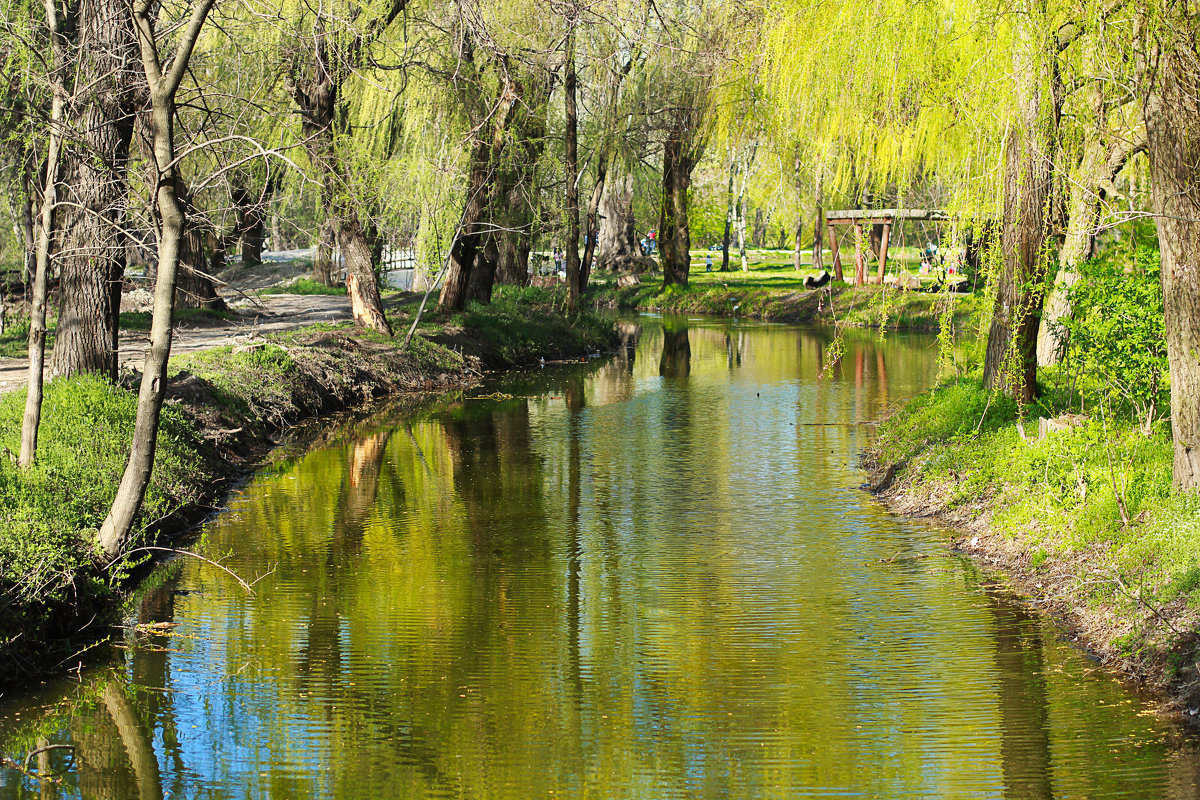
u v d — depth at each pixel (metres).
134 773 6.55
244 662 8.20
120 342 21.69
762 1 16.47
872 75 11.20
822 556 10.62
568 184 30.59
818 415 19.33
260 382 18.70
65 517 9.62
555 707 7.31
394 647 8.44
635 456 15.98
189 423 14.67
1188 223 8.53
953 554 10.48
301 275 44.12
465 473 14.98
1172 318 8.76
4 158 13.85
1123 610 8.01
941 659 7.93
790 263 66.88
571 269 32.59
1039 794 5.96
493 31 19.41
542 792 6.14
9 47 10.52
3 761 6.71
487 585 10.02
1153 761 6.27
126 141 12.25
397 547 11.31
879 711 7.10
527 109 24.36
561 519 12.40
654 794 6.07
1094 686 7.36
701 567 10.42
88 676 8.01
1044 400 12.79
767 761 6.48
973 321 13.57
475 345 27.05
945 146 11.78
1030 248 12.04
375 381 22.48
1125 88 9.09
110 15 11.18
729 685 7.59
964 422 13.03
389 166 21.67
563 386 24.06
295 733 7.00
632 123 31.95
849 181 16.59
